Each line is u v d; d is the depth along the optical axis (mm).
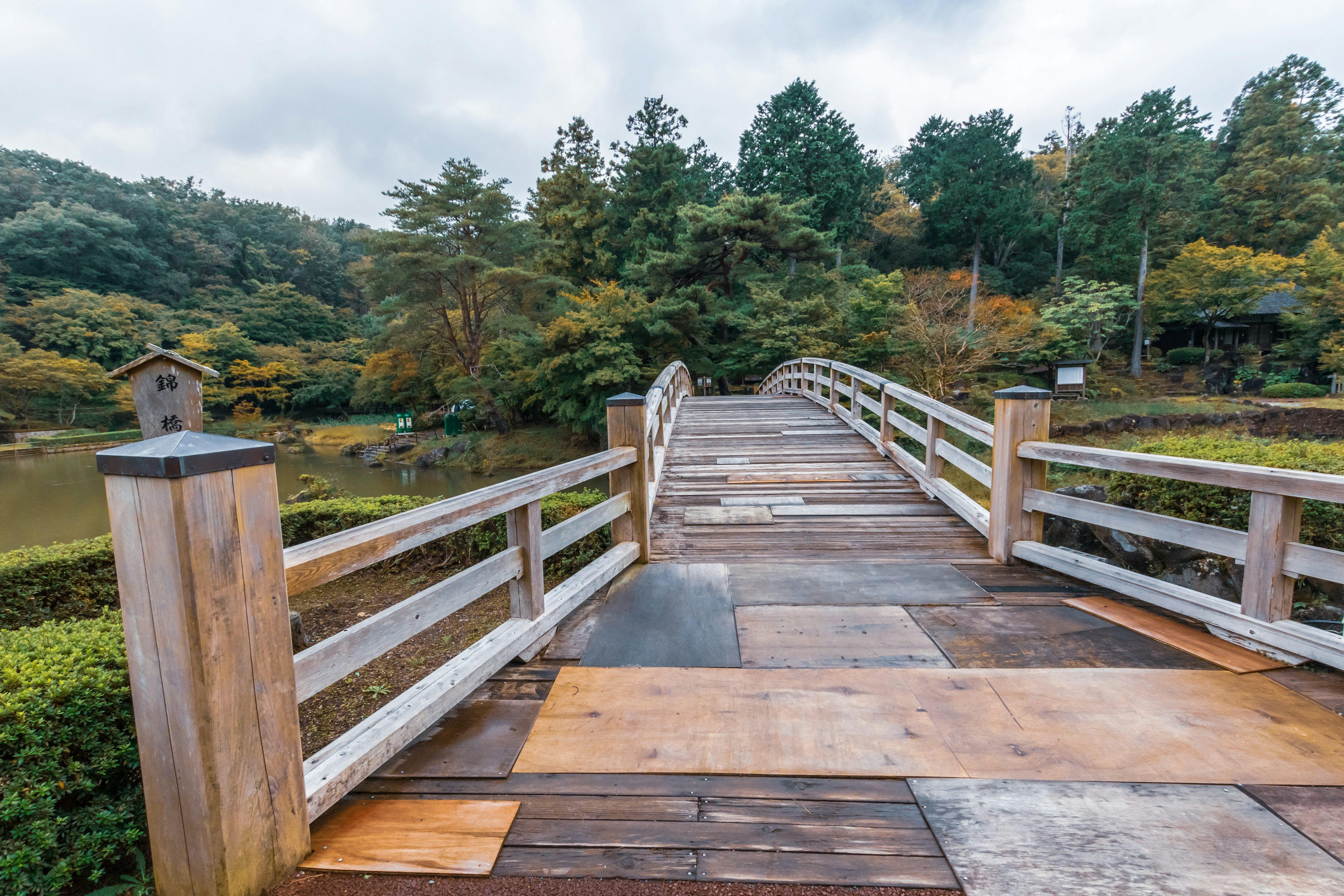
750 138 32469
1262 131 28703
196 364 3592
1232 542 2338
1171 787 1505
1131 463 2676
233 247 58719
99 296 39812
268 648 1262
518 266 25219
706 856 1321
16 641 1977
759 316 20844
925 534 4090
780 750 1696
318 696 2932
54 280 42531
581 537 2877
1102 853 1294
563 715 1905
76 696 1696
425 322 25859
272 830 1271
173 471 1045
